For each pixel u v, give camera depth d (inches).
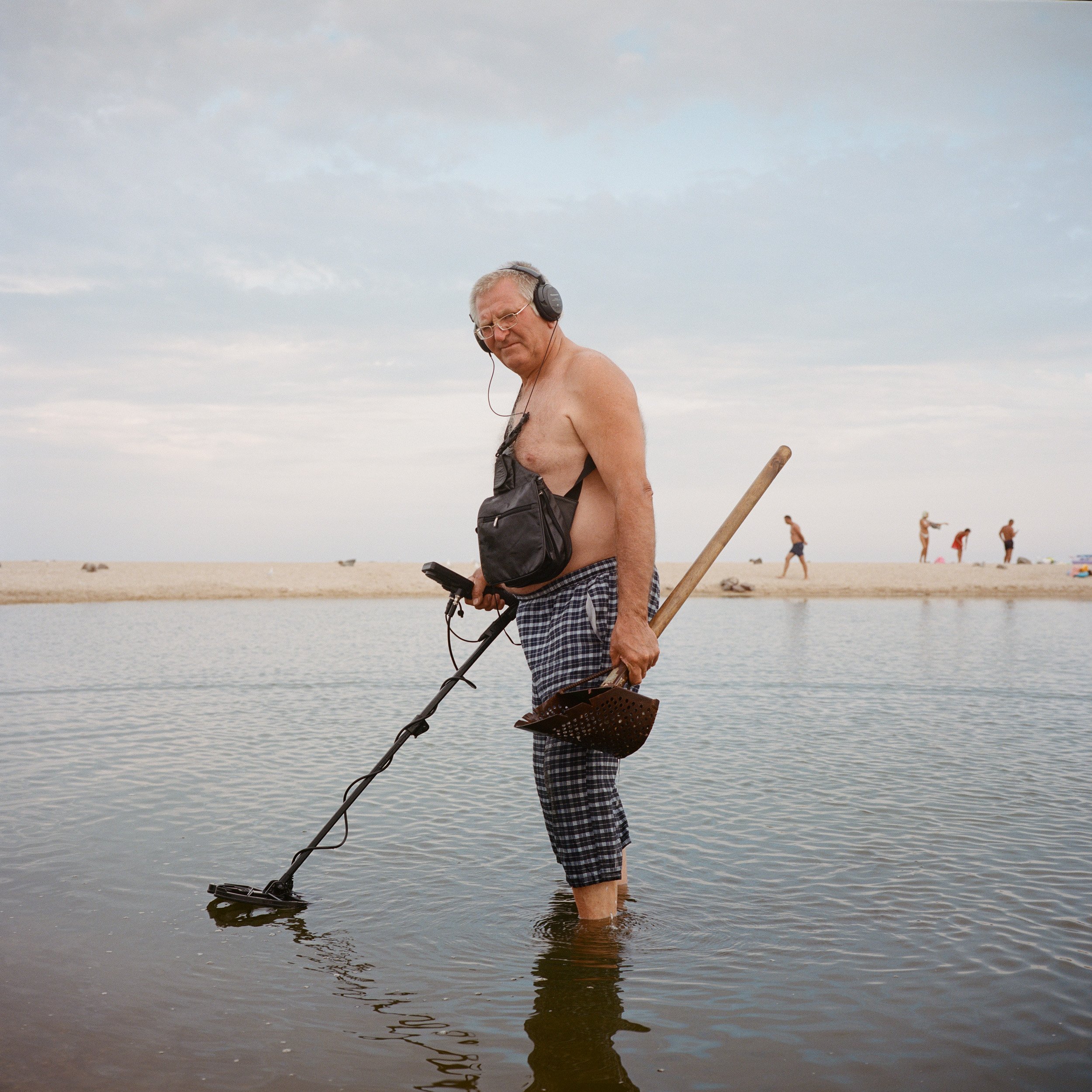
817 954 116.3
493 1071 90.4
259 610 735.7
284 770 213.0
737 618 689.0
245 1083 87.9
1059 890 137.0
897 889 138.2
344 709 294.0
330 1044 95.7
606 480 123.5
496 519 125.6
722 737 251.0
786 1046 94.9
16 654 433.7
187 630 559.8
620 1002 104.6
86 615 669.9
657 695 322.0
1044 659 424.5
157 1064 91.3
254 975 111.8
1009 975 109.7
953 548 1374.3
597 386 123.5
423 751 232.8
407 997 106.3
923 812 179.0
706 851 156.6
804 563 1058.1
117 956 116.3
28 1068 89.7
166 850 156.7
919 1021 99.5
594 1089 87.2
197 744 239.9
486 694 323.9
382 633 550.6
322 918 129.6
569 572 127.3
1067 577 1118.4
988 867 147.3
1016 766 217.3
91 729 259.0
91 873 145.3
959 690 331.3
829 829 168.1
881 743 243.9
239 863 151.1
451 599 143.1
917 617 700.0
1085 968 111.3
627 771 213.0
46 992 106.3
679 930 124.9
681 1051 94.2
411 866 150.6
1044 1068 90.2
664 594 944.9
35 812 177.5
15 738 246.1
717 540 125.6
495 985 109.4
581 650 124.2
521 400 133.2
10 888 138.3
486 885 142.6
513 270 130.4
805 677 363.3
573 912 131.6
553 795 128.0
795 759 224.5
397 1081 88.7
